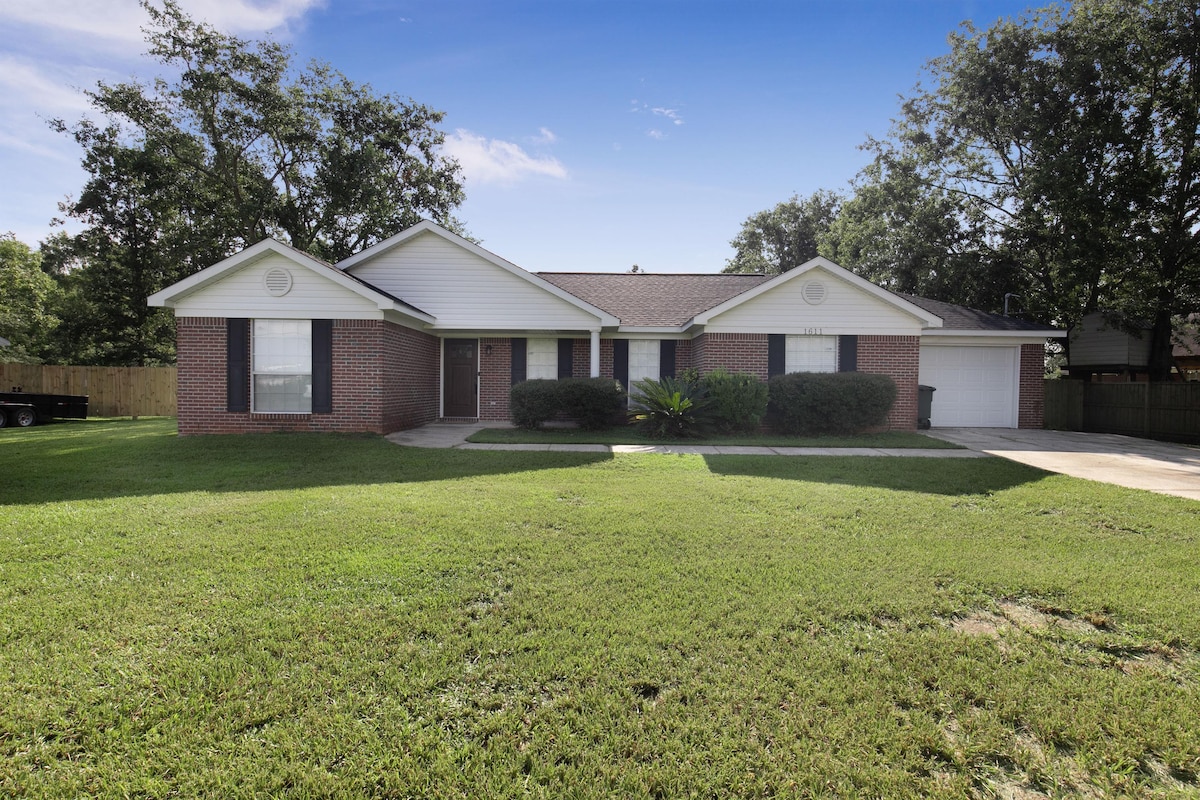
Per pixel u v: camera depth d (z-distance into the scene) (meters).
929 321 14.70
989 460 10.27
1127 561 4.89
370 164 25.45
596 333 14.89
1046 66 18.91
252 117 24.95
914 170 22.08
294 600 3.90
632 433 13.62
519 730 2.62
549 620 3.65
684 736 2.60
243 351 12.48
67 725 2.59
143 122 24.38
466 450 10.82
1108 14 17.75
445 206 29.80
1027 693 2.95
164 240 26.11
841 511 6.43
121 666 3.05
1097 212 16.88
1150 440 14.82
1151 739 2.62
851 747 2.54
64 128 24.05
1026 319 21.03
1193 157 16.39
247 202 24.73
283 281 12.41
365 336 12.53
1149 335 19.48
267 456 9.89
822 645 3.39
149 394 21.70
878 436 13.59
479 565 4.61
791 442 12.59
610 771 2.38
